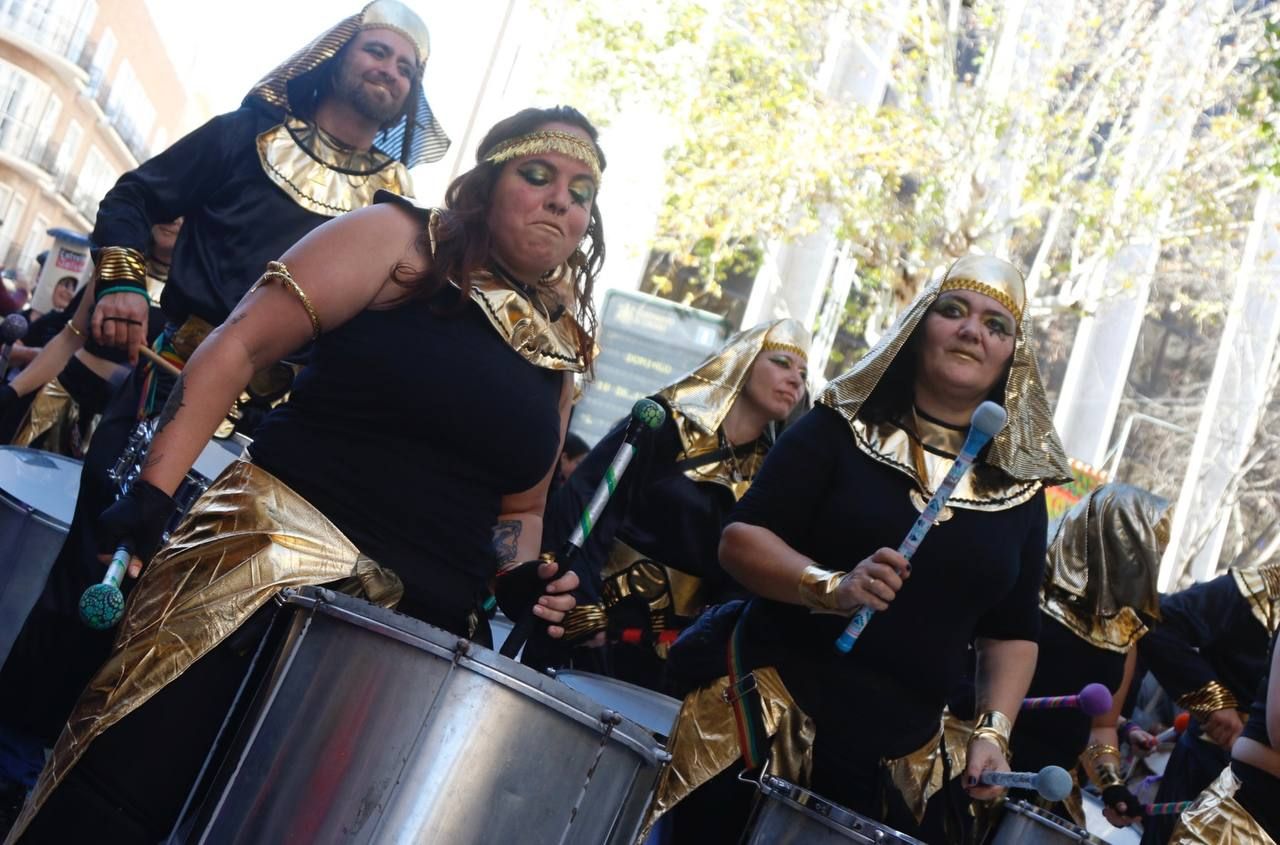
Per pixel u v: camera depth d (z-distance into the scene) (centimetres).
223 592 267
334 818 231
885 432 346
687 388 560
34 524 432
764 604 340
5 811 392
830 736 332
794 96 1878
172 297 462
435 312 290
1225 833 389
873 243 1903
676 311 1570
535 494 334
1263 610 547
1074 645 533
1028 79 2006
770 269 2095
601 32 1894
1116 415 2580
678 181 1947
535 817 235
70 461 516
